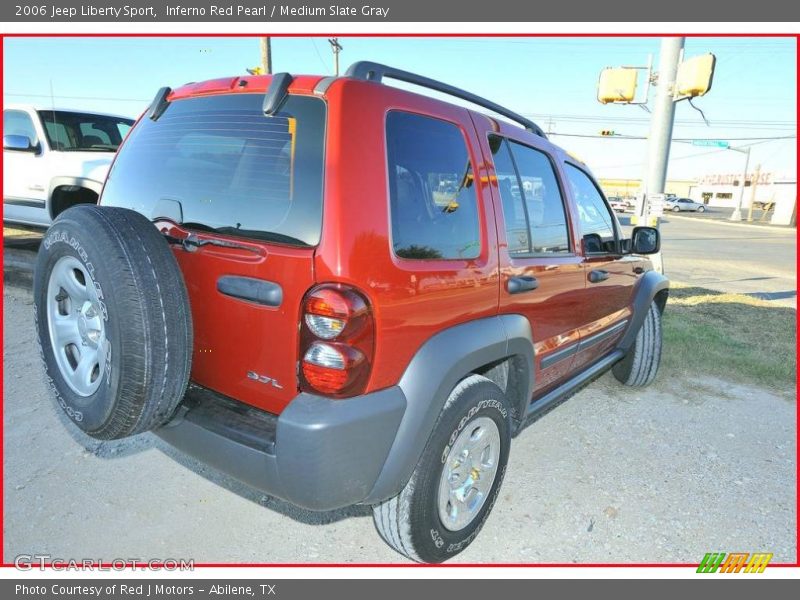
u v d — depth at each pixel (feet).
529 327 9.32
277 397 6.82
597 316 12.33
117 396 6.54
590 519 9.64
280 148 6.88
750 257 57.93
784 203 130.00
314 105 6.78
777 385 16.67
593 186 12.67
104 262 6.41
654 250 12.77
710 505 10.23
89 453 10.85
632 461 11.67
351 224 6.34
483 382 8.20
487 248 8.30
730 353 19.11
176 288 6.72
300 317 6.38
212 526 8.98
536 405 10.57
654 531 9.42
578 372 12.64
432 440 7.41
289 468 6.31
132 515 9.11
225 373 7.29
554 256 10.24
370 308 6.42
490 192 8.61
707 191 255.91
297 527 9.09
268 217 6.74
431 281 7.16
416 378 6.98
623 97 23.79
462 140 8.32
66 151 22.99
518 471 11.05
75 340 7.48
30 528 8.68
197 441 7.10
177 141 8.05
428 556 8.09
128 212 7.01
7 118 24.00
